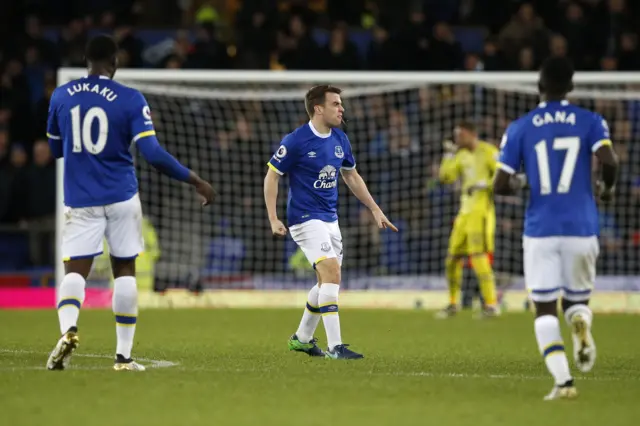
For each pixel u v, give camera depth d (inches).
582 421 654.5
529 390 795.4
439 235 2066.9
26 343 1170.6
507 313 1765.5
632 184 2025.1
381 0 2501.2
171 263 1967.3
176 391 762.2
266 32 2276.1
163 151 853.8
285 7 2436.0
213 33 2217.0
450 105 2122.3
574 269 748.6
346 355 1009.5
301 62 2196.1
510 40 2234.3
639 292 1900.8
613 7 2343.8
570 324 754.8
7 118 2202.3
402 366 962.1
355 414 674.2
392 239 2044.8
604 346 1224.2
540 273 748.0
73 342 850.8
